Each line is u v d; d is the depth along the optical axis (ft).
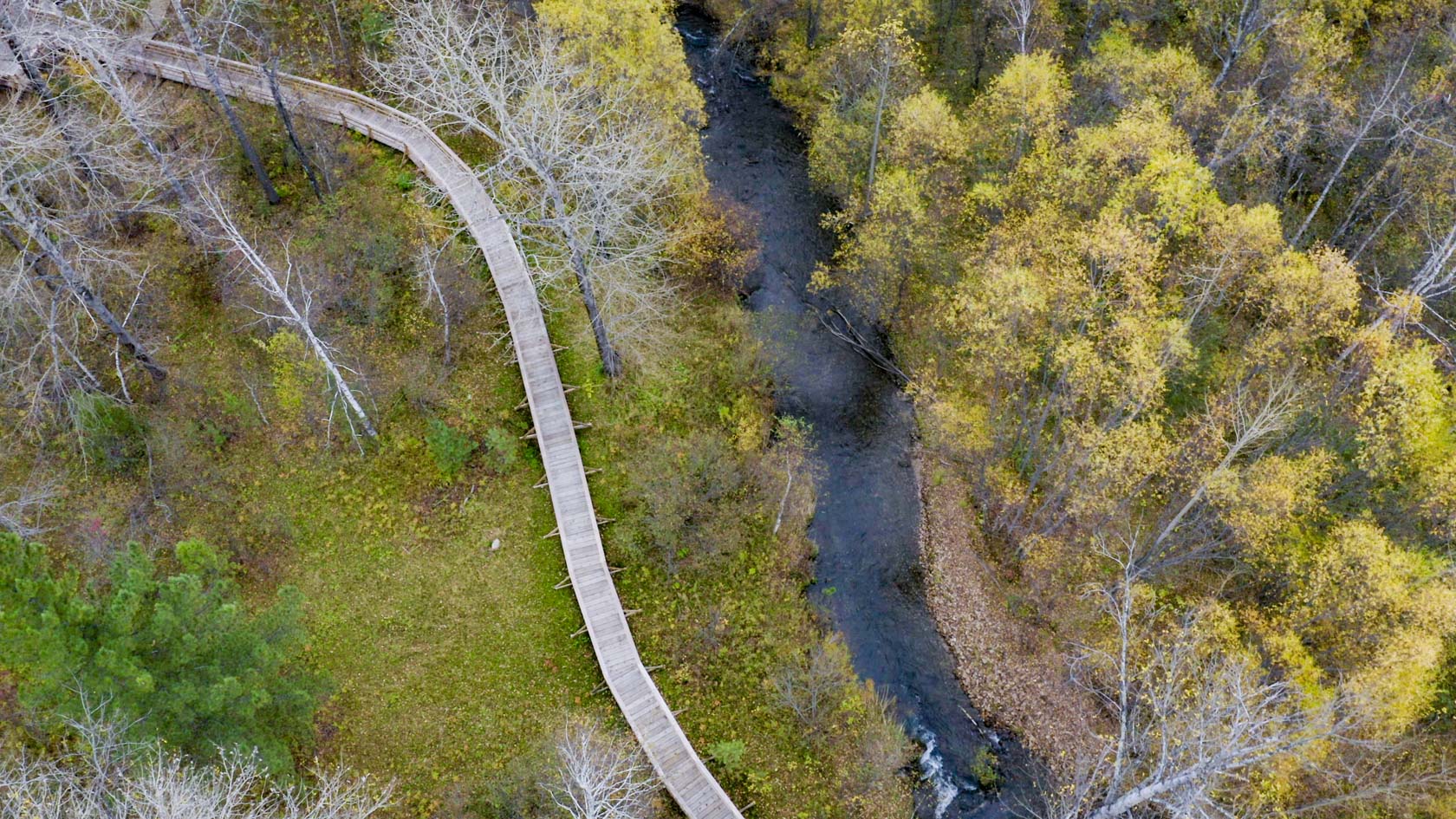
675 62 109.40
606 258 112.06
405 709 87.30
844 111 135.13
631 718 88.28
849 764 91.45
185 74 121.08
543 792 80.07
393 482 100.22
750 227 135.33
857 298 128.98
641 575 99.35
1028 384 116.78
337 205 117.39
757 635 98.89
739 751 87.97
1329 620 87.25
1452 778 82.89
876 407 122.93
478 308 114.11
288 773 75.20
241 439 99.66
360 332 109.50
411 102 129.39
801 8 152.25
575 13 103.71
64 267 84.43
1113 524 104.88
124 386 91.76
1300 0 126.31
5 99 111.14
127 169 95.91
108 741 56.13
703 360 118.73
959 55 151.23
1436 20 126.52
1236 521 90.33
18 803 58.59
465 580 95.71
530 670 91.25
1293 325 96.58
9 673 74.28
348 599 92.89
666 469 104.68
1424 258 113.80
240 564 91.81
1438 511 92.32
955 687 101.30
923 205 120.98
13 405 94.68
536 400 106.93
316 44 133.80
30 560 58.29
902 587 108.17
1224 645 89.45
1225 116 124.36
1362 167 127.34
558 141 87.81
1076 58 150.20
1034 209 114.83
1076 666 99.91
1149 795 67.31
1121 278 101.35
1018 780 94.94
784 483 110.42
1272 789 79.77
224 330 105.81
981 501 113.50
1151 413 100.78
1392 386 90.63
